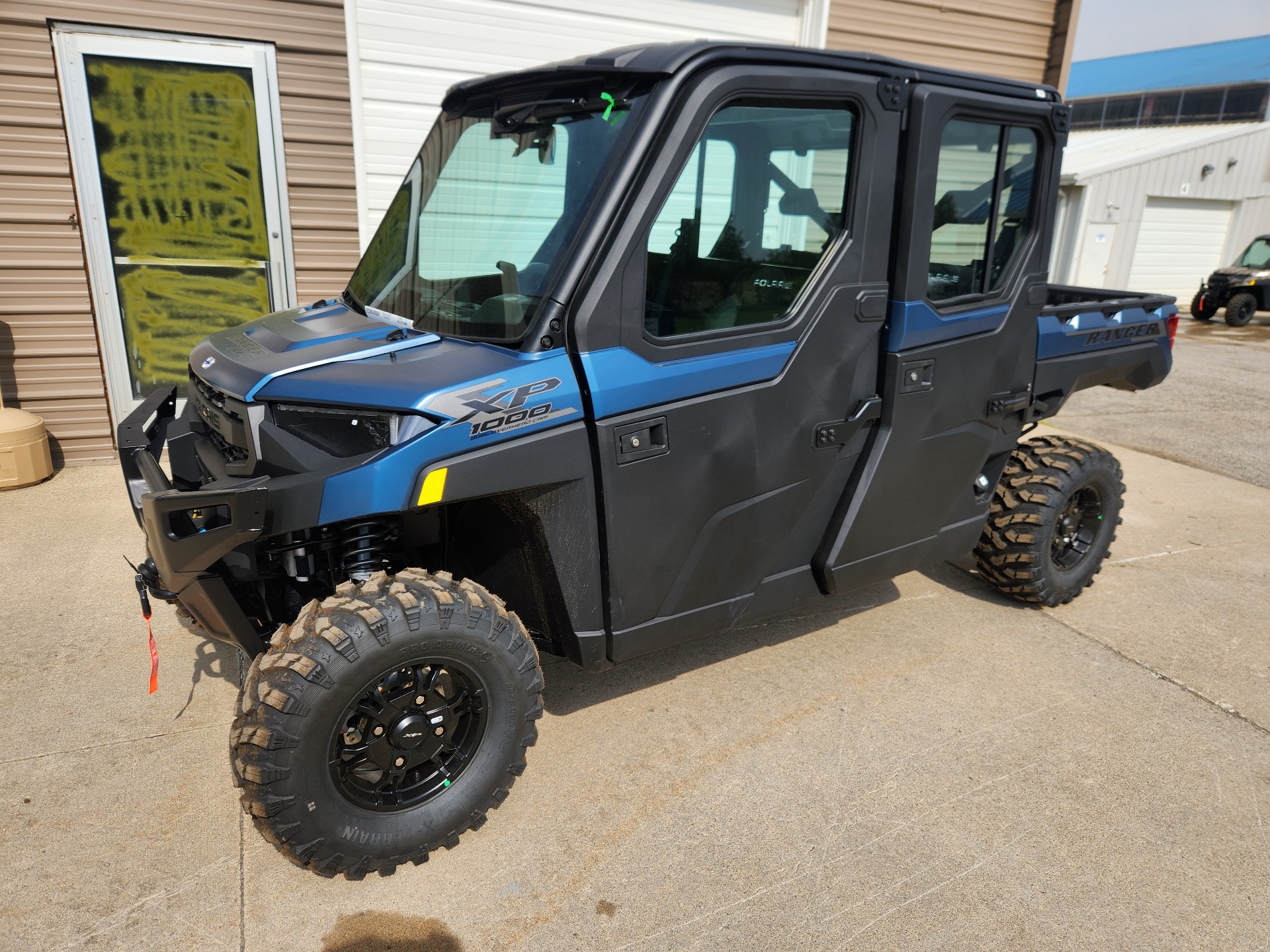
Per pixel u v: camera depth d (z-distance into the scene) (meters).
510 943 2.06
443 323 2.41
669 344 2.33
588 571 2.40
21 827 2.38
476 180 2.57
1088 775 2.75
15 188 4.80
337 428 2.11
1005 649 3.57
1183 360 12.17
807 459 2.72
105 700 2.99
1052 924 2.16
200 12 4.88
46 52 4.67
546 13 5.74
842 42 6.73
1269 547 4.84
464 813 2.29
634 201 2.19
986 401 3.17
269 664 1.99
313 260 5.57
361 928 2.10
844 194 2.59
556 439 2.21
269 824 2.01
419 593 2.11
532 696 2.35
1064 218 19.19
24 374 5.09
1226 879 2.32
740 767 2.74
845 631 3.68
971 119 2.74
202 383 2.53
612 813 2.52
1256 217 20.64
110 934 2.05
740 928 2.12
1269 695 3.27
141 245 5.15
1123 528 5.09
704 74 2.23
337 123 5.36
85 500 4.76
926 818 2.52
